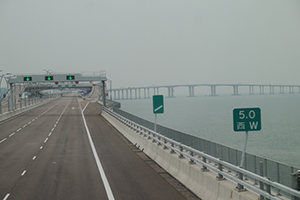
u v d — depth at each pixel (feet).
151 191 44.21
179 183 48.24
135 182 49.78
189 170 46.39
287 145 197.67
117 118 142.41
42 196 43.39
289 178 27.35
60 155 77.97
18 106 373.61
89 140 105.09
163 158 61.57
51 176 55.88
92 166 63.87
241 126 33.40
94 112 251.19
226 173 35.06
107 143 97.71
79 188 47.16
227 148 39.27
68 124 161.89
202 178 41.19
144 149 79.56
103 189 46.14
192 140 51.60
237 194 31.53
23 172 59.72
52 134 123.03
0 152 84.23
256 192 28.60
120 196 42.27
